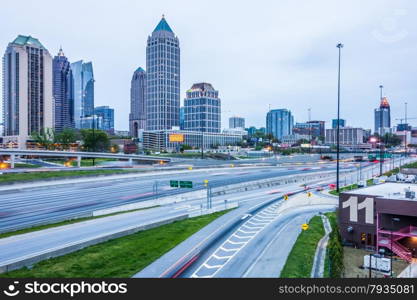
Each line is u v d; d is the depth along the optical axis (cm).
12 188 6612
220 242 3756
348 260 3322
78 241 3438
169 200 6116
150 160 17888
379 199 3531
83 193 6550
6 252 3100
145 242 3650
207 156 18500
